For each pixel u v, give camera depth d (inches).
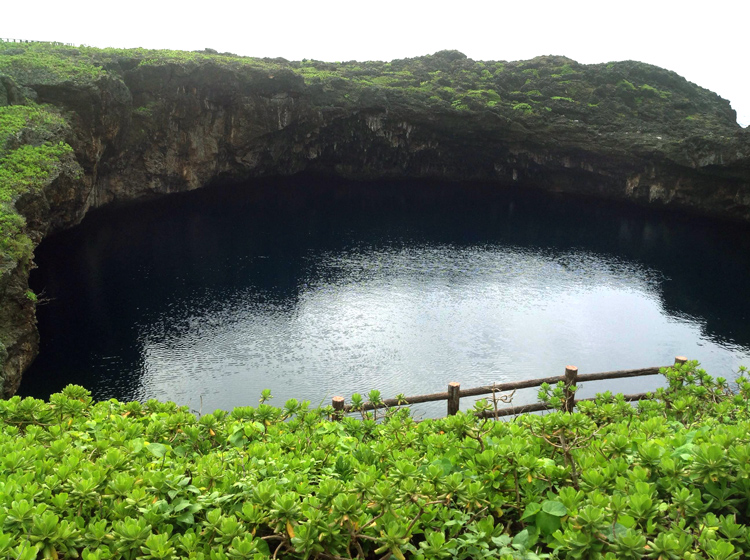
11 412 238.4
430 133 2145.7
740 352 1007.6
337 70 2174.0
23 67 1267.2
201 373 853.2
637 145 1967.3
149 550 140.5
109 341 941.8
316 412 265.1
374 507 161.8
